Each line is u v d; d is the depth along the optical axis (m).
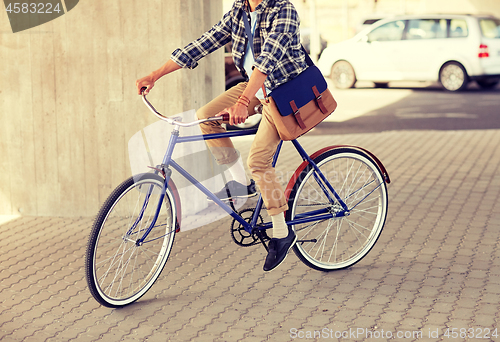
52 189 5.36
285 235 3.64
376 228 4.08
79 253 4.40
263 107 3.47
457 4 25.66
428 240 4.49
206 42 3.51
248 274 3.94
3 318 3.34
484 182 6.25
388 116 11.23
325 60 15.66
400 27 14.85
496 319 3.21
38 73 5.21
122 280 3.55
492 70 14.12
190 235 4.71
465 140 8.68
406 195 5.77
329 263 3.94
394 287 3.67
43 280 3.89
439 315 3.28
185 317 3.34
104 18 5.07
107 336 3.13
